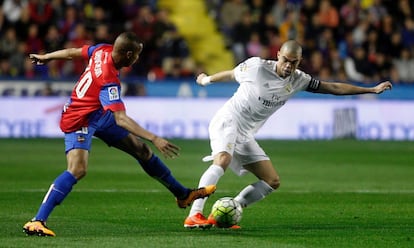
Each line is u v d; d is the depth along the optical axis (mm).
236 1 64562
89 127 19844
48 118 54062
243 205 22000
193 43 65375
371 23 62062
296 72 21641
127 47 19016
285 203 26344
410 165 40094
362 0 67250
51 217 22703
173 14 66250
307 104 55656
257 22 61188
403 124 56500
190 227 20469
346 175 35375
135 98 54562
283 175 35188
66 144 19891
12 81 53969
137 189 29625
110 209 24469
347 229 20844
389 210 24781
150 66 58062
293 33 61438
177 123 54656
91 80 19453
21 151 44969
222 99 55281
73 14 57906
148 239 18922
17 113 53812
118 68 19391
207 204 26406
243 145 21812
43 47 57031
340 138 55875
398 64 61438
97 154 44656
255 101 21484
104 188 29859
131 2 60906
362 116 56156
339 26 62719
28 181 31859
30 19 57594
